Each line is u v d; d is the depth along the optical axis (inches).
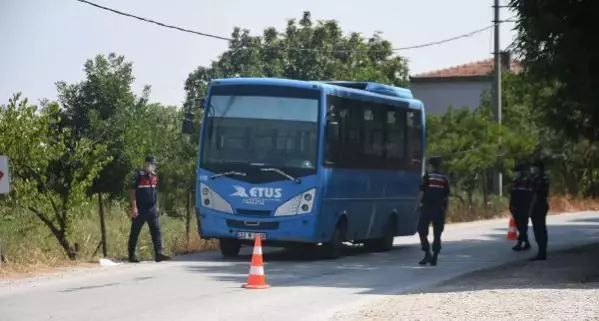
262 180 852.0
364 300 615.2
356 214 935.0
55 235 831.1
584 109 879.1
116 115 1318.9
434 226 855.1
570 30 831.7
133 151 1273.4
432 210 849.5
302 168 851.4
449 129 1761.8
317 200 850.1
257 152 858.1
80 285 677.3
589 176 1914.4
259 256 674.8
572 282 698.8
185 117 884.6
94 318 529.0
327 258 910.4
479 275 754.2
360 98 936.9
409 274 778.2
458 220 1619.1
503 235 1273.4
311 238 850.1
